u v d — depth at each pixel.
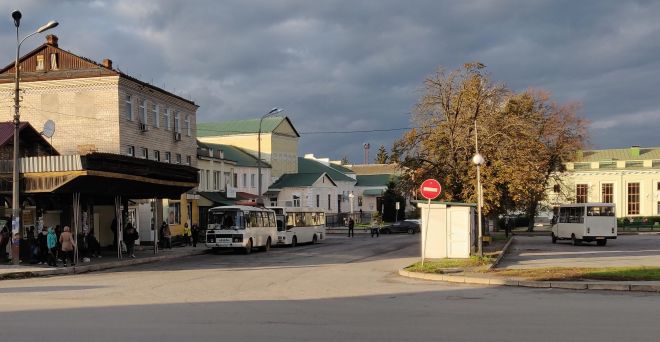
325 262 28.50
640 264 23.59
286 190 81.50
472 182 33.06
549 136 58.75
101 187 28.16
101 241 37.78
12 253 25.45
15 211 25.28
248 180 71.69
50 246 25.58
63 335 9.73
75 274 23.81
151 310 12.81
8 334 9.83
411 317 11.61
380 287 17.77
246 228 35.66
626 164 88.75
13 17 25.06
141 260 29.64
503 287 17.39
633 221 75.44
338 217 85.75
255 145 82.56
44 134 35.09
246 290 17.17
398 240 51.31
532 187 34.66
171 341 9.20
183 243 42.19
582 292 16.00
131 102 41.78
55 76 40.75
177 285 18.64
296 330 10.15
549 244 42.25
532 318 11.36
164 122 46.31
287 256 33.09
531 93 52.59
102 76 39.88
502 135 34.25
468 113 34.25
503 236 52.19
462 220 27.53
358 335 9.66
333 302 14.21
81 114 40.38
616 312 12.11
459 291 16.48
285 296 15.61
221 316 11.85
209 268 25.70
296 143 89.38
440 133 34.38
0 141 31.58
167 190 34.59
